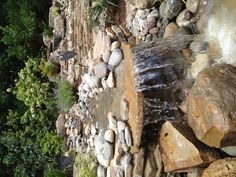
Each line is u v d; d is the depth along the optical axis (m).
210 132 2.71
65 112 6.27
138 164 3.53
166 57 3.28
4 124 8.27
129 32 4.09
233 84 2.67
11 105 8.45
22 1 8.42
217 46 2.96
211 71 2.78
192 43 3.18
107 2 4.29
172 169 3.09
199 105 2.79
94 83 4.65
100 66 4.36
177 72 3.25
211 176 2.70
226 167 2.64
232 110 2.60
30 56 8.30
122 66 3.98
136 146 3.50
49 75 6.86
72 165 5.90
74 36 5.81
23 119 7.50
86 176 4.69
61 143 6.45
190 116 2.93
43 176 7.69
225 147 2.76
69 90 5.84
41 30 8.42
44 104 7.17
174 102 3.23
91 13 4.52
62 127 6.23
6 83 8.49
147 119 3.34
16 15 8.49
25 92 7.20
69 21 6.08
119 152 3.94
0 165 8.13
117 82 4.11
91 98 5.05
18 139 7.73
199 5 3.18
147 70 3.31
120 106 3.95
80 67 5.56
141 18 3.73
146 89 3.31
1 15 8.71
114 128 4.08
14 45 8.37
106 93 4.42
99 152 4.48
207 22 3.08
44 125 7.17
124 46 3.93
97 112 4.78
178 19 3.38
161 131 3.24
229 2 2.87
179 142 3.00
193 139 2.93
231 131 2.58
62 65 6.53
